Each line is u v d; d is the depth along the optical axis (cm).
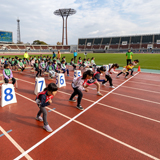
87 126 393
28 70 1438
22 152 293
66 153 291
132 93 698
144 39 7131
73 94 553
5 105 526
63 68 1115
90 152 295
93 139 337
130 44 7294
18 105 530
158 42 6731
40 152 293
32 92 690
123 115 462
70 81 954
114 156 285
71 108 511
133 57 2956
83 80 463
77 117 444
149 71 1355
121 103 566
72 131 368
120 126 395
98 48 7944
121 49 7225
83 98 618
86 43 8438
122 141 331
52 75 981
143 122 419
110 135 353
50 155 285
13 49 5931
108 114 468
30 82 902
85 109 505
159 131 374
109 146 313
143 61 2167
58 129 377
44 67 1155
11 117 440
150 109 512
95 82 632
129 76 1136
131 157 283
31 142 324
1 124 400
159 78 1051
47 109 501
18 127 386
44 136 347
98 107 524
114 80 988
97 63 1991
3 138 339
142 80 988
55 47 7788
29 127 387
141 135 355
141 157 283
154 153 294
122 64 1873
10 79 707
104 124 404
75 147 309
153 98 629
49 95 341
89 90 740
